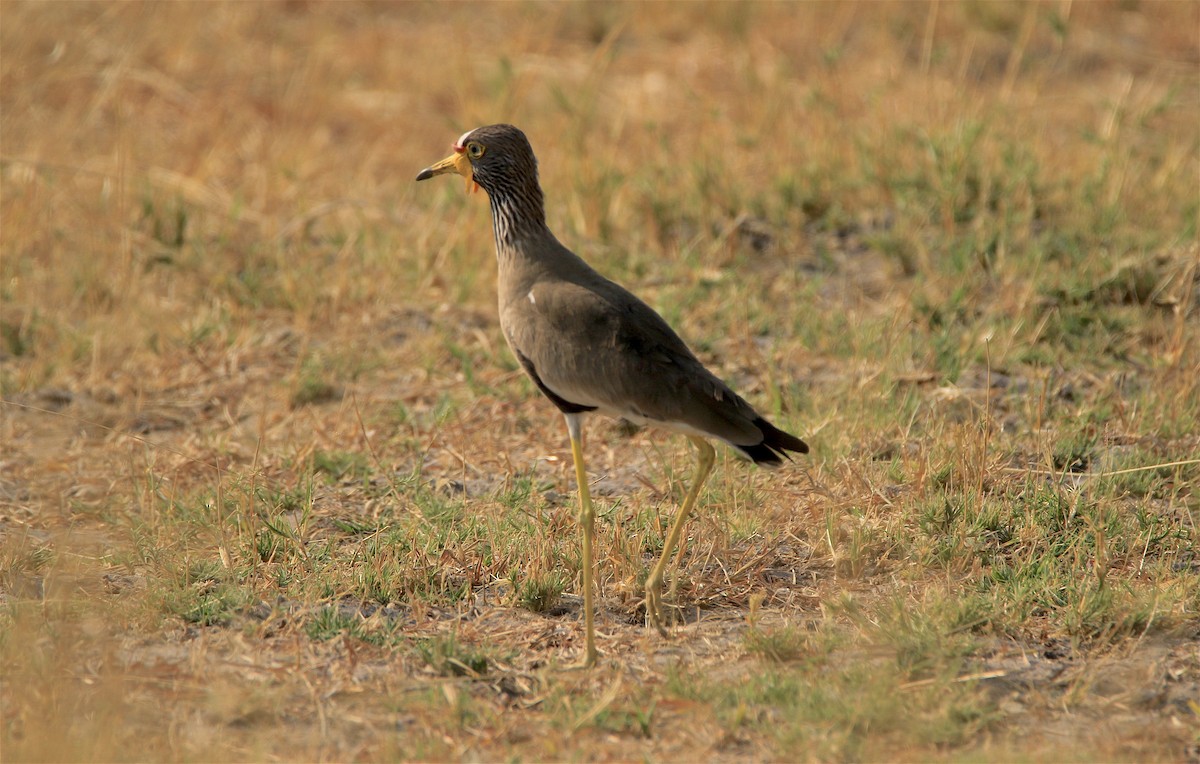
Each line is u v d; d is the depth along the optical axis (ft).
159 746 23.62
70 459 37.81
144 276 49.21
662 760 23.49
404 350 44.78
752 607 28.22
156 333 45.57
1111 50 74.33
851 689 25.31
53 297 48.03
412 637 28.04
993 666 26.68
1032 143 56.29
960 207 51.80
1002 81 69.15
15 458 37.91
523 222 30.17
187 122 64.44
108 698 24.16
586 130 60.08
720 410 27.73
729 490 34.22
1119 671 26.55
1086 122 63.00
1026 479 33.96
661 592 29.63
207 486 35.42
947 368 41.14
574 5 80.28
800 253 51.24
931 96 60.23
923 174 53.36
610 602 30.01
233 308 47.44
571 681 26.27
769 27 76.07
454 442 38.40
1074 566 30.09
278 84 69.10
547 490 35.40
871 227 52.95
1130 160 55.16
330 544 32.14
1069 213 51.67
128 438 39.17
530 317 29.32
